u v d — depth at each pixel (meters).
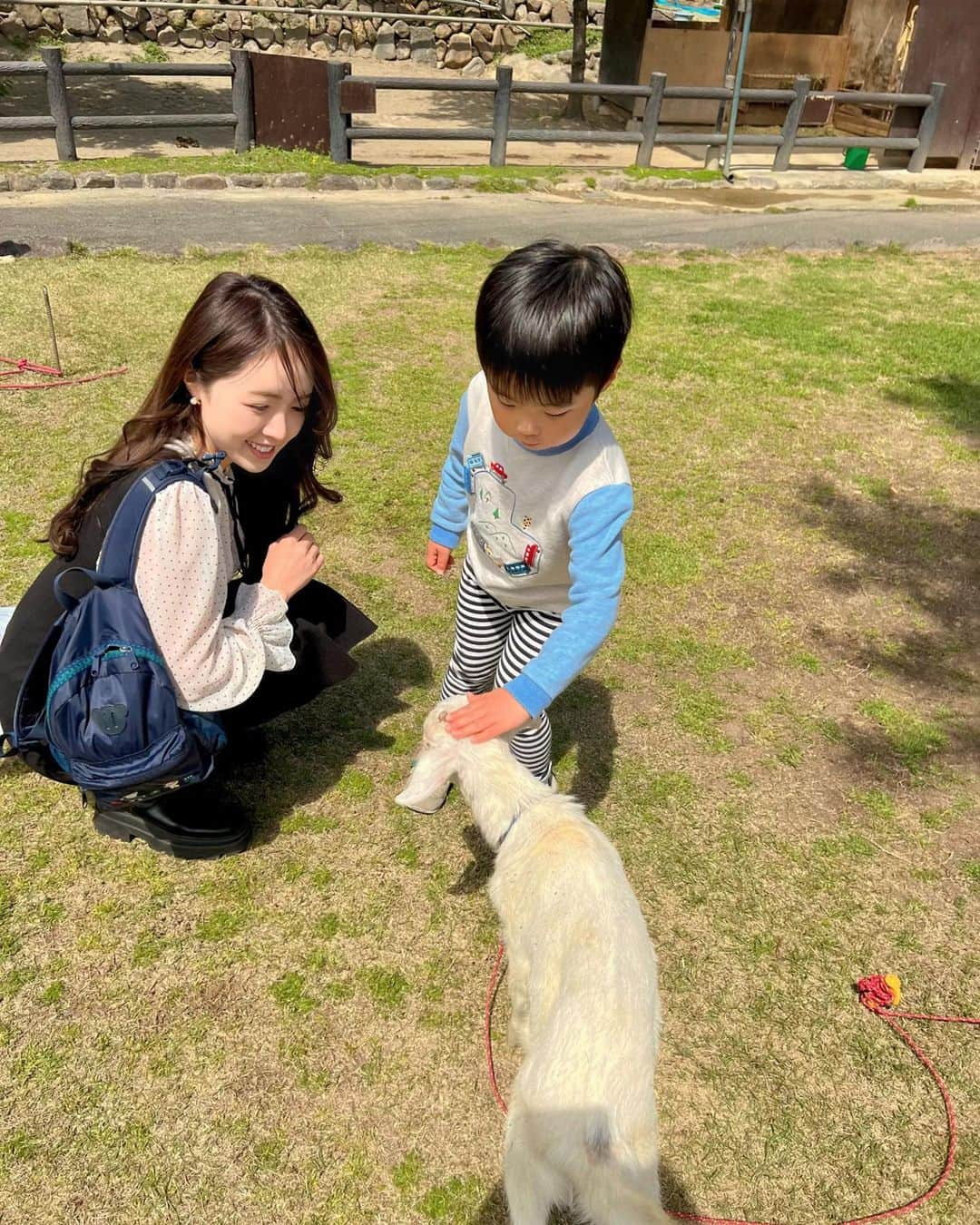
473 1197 1.98
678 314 7.30
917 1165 2.11
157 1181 1.96
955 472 5.20
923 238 9.84
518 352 1.83
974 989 2.49
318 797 2.92
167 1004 2.29
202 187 9.91
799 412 5.79
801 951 2.56
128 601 2.13
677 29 13.84
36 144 11.95
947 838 2.94
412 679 3.44
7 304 6.30
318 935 2.49
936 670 3.69
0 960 2.36
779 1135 2.14
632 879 2.73
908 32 13.31
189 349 2.07
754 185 11.77
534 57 18.23
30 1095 2.09
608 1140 1.65
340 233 8.59
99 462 2.24
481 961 2.46
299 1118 2.09
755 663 3.66
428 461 4.82
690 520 4.57
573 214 9.96
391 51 18.08
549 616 2.50
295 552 2.50
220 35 17.36
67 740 2.14
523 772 2.22
